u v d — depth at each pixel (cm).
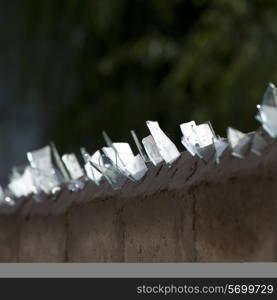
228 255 280
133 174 353
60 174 448
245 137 277
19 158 2186
